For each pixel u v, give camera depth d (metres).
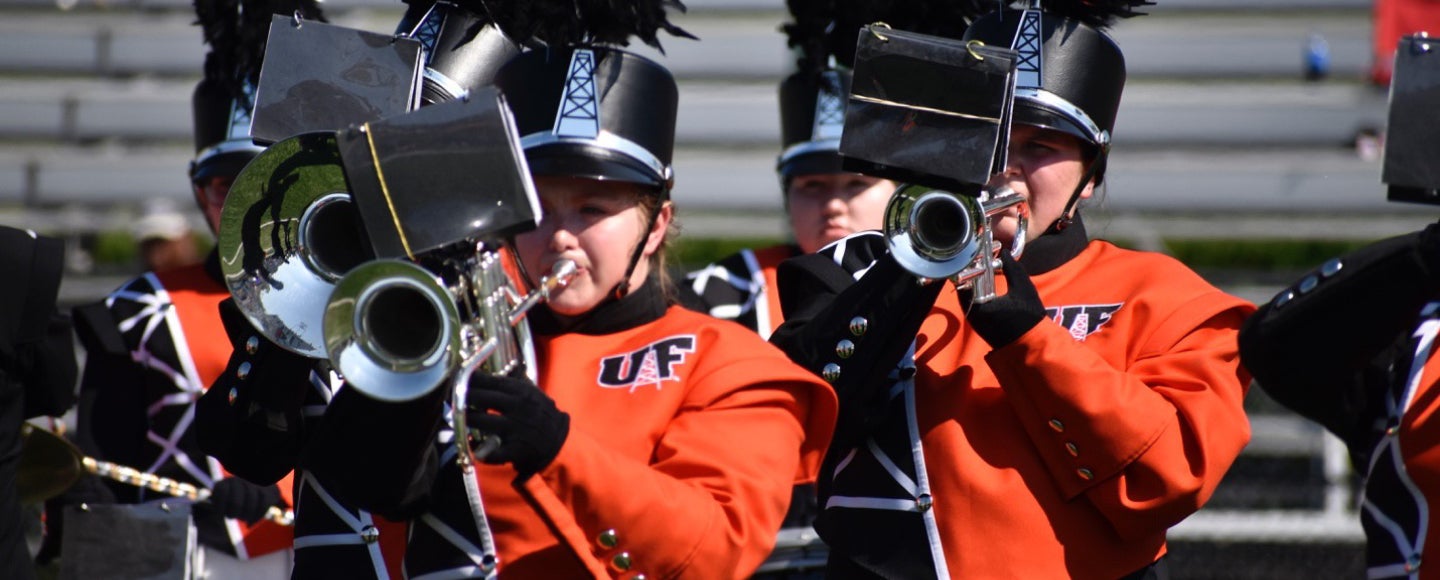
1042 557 8.83
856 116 8.32
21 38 31.39
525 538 8.49
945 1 10.76
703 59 31.42
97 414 14.12
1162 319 9.18
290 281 7.96
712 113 30.59
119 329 14.27
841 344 8.86
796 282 9.93
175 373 14.05
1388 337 7.91
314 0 12.64
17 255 11.29
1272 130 29.45
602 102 8.83
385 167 7.45
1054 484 8.91
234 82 13.82
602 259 8.86
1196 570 20.08
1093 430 8.53
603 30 9.47
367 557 8.95
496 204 7.40
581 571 8.45
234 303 8.51
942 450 9.02
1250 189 28.86
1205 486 8.66
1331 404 8.32
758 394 8.62
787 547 12.17
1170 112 29.78
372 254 7.83
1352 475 20.89
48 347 11.93
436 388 7.45
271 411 8.34
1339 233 28.11
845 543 9.14
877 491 9.11
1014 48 9.34
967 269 8.37
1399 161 7.64
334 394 8.73
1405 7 29.11
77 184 29.97
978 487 8.89
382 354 7.01
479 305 7.46
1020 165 9.36
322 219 8.02
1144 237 27.89
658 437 8.64
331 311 6.99
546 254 8.82
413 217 7.42
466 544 8.50
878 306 8.78
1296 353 8.07
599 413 8.74
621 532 7.86
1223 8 31.22
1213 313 9.16
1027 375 8.57
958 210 8.30
